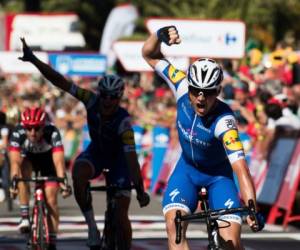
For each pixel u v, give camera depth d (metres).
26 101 40.06
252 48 48.38
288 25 83.62
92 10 107.69
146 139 47.88
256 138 35.44
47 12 109.25
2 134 33.66
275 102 33.88
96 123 21.22
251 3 82.62
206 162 17.86
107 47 82.06
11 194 22.27
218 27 42.16
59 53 57.75
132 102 51.97
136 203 37.94
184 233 17.28
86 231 29.17
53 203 22.80
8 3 123.31
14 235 28.19
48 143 23.12
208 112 17.28
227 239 16.86
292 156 31.06
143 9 96.69
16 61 65.12
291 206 30.34
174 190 17.81
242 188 16.52
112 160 21.77
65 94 66.44
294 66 38.25
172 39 18.55
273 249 25.20
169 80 18.36
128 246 21.61
